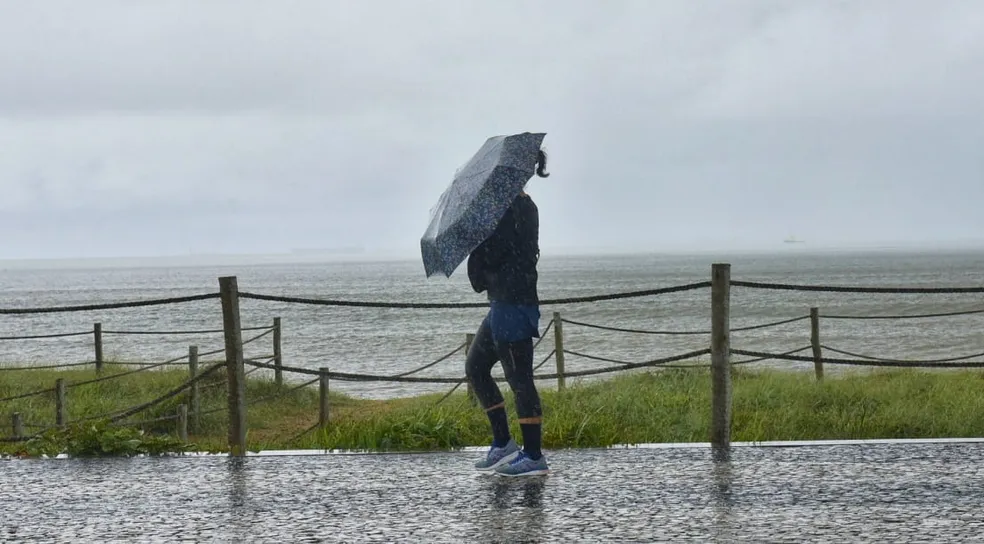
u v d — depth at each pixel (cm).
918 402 1147
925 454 677
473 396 1270
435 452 721
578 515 514
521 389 608
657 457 678
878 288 723
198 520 520
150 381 1784
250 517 524
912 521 494
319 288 12662
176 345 3975
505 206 567
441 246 567
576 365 2573
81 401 1577
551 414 942
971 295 8138
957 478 595
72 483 620
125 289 13975
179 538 485
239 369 736
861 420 1023
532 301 595
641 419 975
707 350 738
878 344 3322
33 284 18338
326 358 3206
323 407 1327
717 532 477
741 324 4600
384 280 16675
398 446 739
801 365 2505
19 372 2053
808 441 741
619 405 1092
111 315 7162
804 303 6950
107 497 578
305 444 821
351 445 759
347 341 3966
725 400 727
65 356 3459
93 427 747
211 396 1565
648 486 581
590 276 14675
